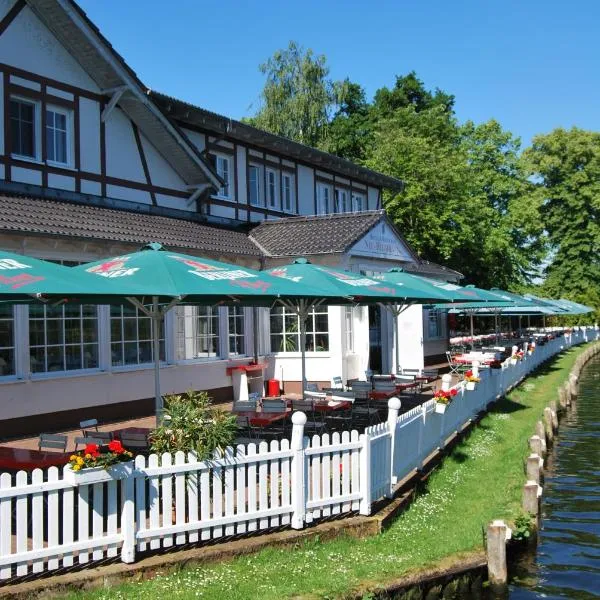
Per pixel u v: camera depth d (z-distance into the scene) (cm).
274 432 1116
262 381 1683
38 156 1301
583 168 5259
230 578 643
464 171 3353
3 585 581
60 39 1351
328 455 776
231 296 934
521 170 4181
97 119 1426
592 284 5297
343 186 2389
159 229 1416
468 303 2314
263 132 1877
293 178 2106
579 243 5269
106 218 1327
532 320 5134
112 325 1323
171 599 591
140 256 875
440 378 2128
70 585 593
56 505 605
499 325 3894
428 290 1480
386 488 869
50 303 801
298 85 3391
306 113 3406
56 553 602
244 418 1034
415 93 4372
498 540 771
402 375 1634
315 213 2216
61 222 1179
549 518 1065
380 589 664
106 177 1438
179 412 721
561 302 3881
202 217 1684
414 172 3095
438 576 719
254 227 1839
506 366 1991
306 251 1614
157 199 1568
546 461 1408
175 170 1627
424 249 3278
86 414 1256
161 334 1441
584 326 5088
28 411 1155
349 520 778
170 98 1547
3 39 1241
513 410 1750
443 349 2789
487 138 4122
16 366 1144
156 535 657
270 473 740
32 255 1139
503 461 1197
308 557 705
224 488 714
